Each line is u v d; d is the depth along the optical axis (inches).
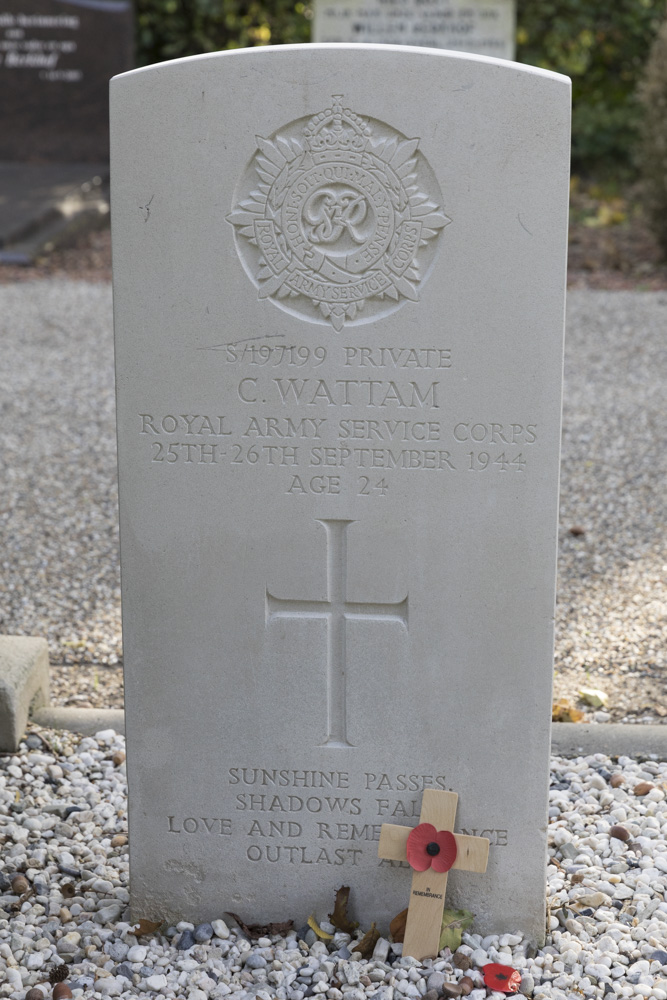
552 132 94.2
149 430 102.7
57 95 440.8
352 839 109.4
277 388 101.2
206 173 97.3
